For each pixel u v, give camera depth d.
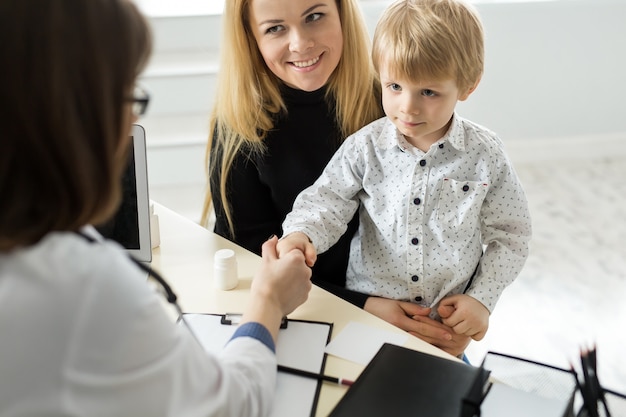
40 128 0.51
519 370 0.87
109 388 0.56
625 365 1.88
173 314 1.02
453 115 1.14
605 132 3.04
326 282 1.28
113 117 0.56
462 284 1.21
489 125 2.96
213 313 1.02
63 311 0.54
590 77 2.89
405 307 1.19
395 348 0.89
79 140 0.53
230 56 1.28
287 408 0.81
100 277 0.56
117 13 0.54
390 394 0.81
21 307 0.53
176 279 1.12
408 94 1.07
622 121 3.02
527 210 1.18
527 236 1.19
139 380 0.58
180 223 1.31
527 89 2.88
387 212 1.18
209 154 1.40
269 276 0.94
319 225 1.15
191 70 2.46
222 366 0.71
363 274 1.25
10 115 0.50
